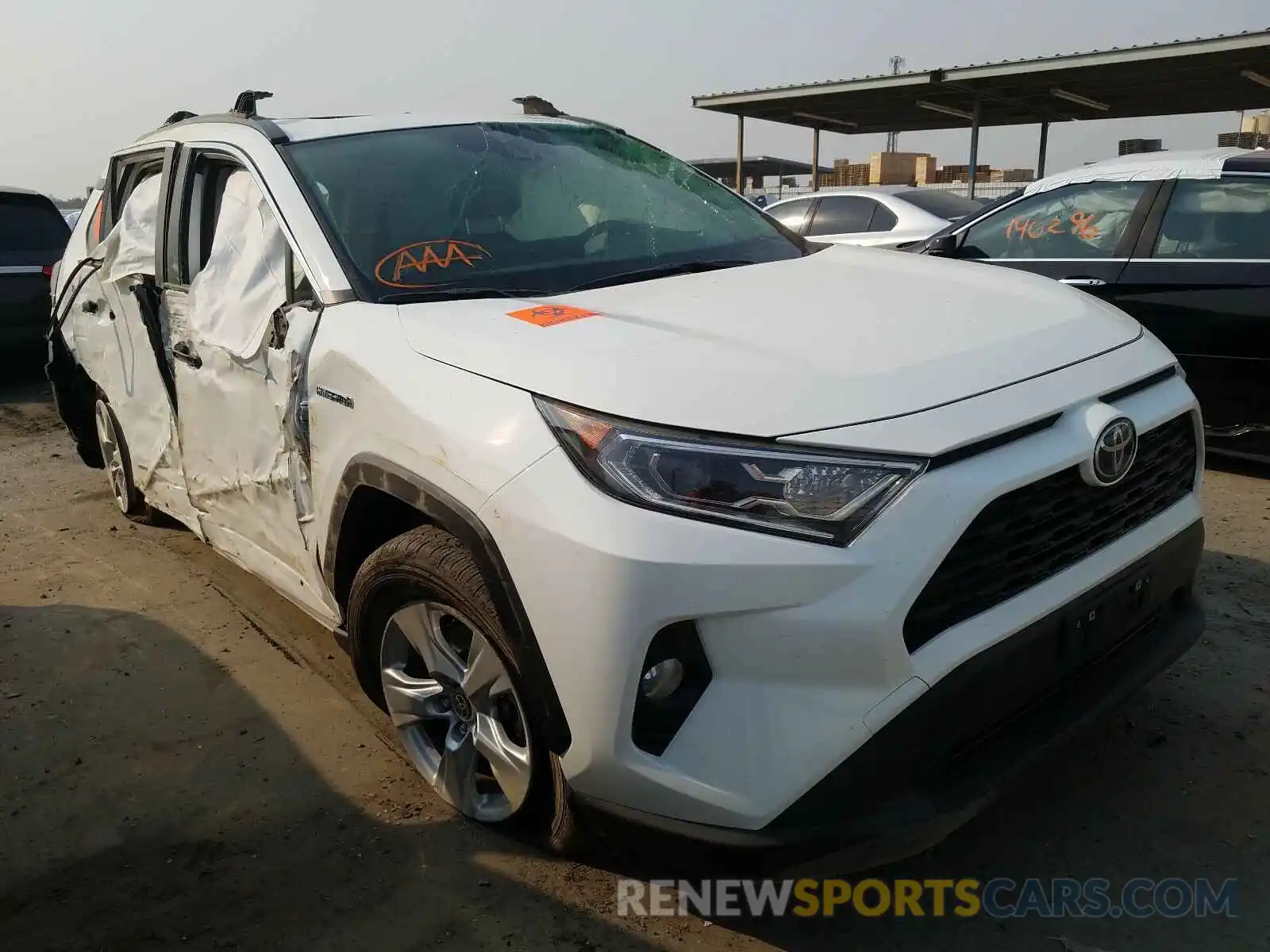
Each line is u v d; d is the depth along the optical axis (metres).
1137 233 5.21
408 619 2.53
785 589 1.84
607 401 2.01
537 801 2.32
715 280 2.85
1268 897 2.28
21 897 2.46
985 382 2.09
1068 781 2.71
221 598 4.14
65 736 3.17
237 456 3.23
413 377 2.35
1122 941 2.17
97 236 4.61
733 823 1.93
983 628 1.97
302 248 2.85
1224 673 3.19
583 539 1.93
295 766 2.94
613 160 3.67
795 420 1.93
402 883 2.43
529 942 2.23
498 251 2.99
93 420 5.30
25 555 4.75
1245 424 4.91
